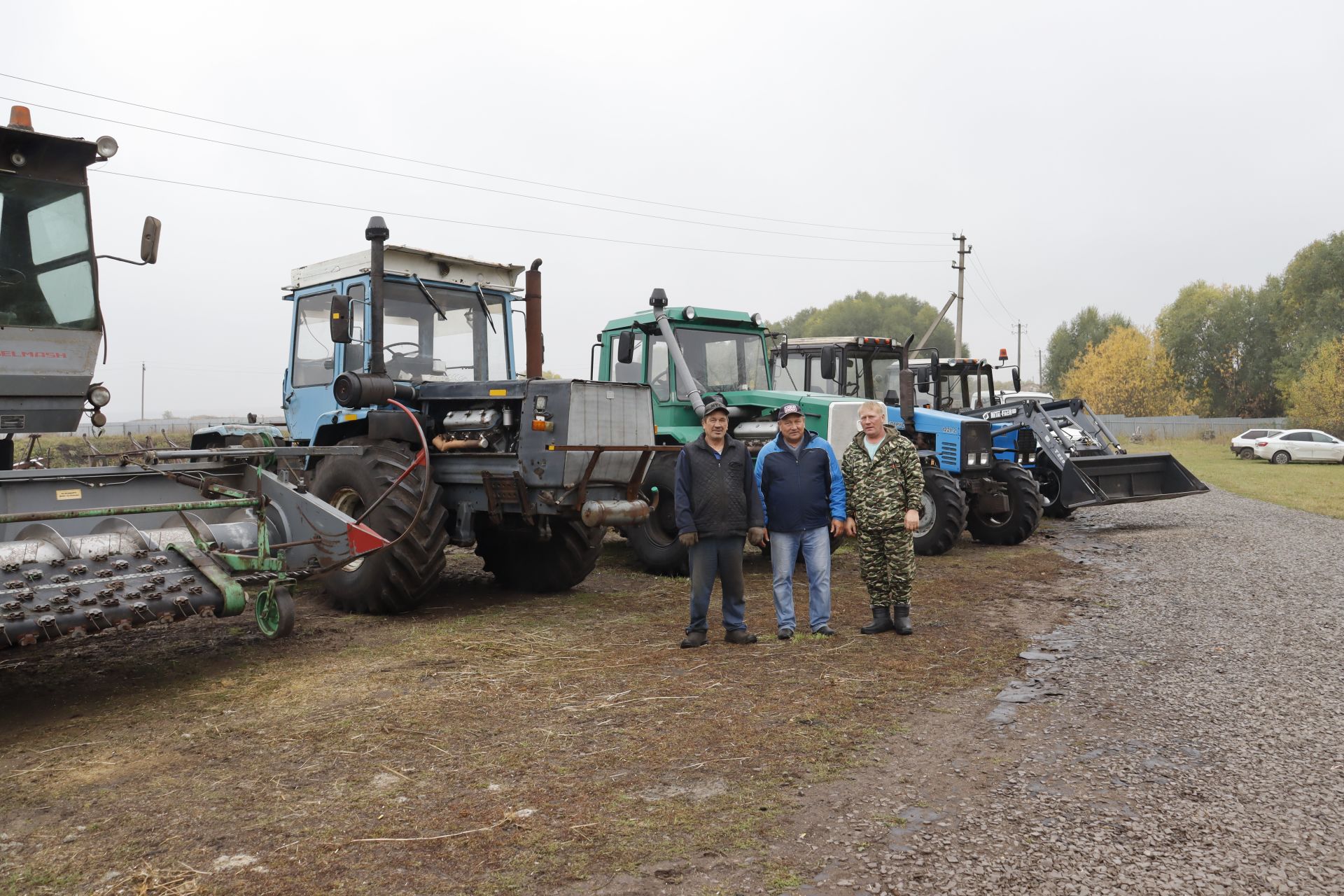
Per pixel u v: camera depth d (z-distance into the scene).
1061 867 2.71
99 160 5.81
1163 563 9.06
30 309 5.55
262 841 2.90
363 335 7.03
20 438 6.43
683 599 7.06
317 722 4.06
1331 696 4.47
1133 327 69.75
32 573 4.26
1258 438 32.38
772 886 2.61
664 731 3.95
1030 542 10.92
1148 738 3.88
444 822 3.03
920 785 3.37
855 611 6.71
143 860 2.77
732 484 5.43
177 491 5.59
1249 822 3.02
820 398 8.80
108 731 3.97
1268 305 64.06
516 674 4.84
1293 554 9.59
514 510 6.51
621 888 2.61
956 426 9.95
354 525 5.20
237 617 6.22
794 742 3.81
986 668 5.03
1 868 2.73
